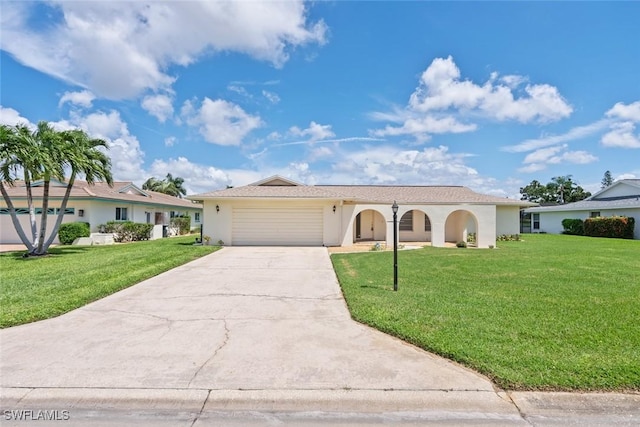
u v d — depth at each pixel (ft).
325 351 14.33
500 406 10.41
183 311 20.45
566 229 100.68
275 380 11.91
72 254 48.39
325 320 18.61
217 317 19.24
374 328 17.13
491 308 19.84
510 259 41.29
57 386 11.59
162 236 88.33
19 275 31.09
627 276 29.81
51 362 13.37
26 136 42.29
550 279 28.60
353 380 11.87
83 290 24.85
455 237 72.64
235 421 9.91
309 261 40.93
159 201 94.17
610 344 14.30
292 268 36.06
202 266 37.29
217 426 9.70
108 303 22.31
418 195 76.74
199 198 58.03
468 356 13.17
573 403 10.46
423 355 13.83
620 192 100.58
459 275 30.71
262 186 68.18
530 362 12.60
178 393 11.18
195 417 10.11
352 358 13.61
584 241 71.05
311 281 29.40
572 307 20.02
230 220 59.41
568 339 14.88
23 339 15.84
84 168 47.16
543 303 20.94
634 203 81.71
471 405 10.48
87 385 11.64
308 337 16.01
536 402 10.52
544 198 197.47
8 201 46.03
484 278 29.25
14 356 13.96
